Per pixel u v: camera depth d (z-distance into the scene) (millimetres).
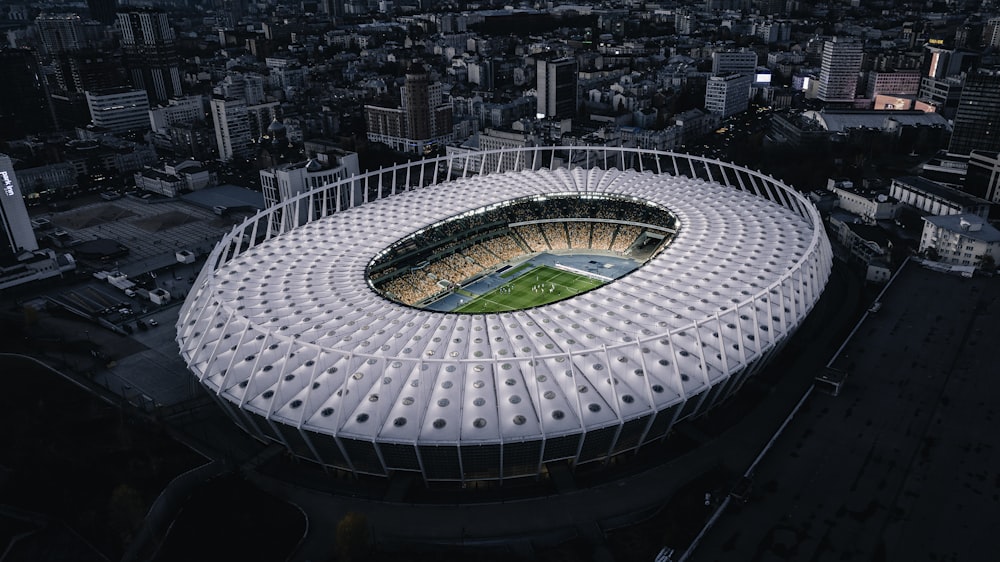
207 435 183250
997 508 142875
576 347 167750
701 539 137875
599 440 153750
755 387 192250
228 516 152250
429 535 144875
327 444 153500
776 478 154250
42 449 178625
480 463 151500
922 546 133500
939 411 176125
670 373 160375
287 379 162750
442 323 181375
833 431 170000
